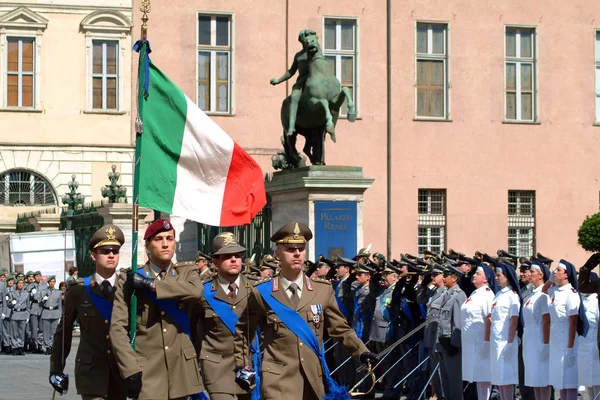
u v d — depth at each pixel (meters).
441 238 42.78
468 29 43.19
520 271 17.11
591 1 44.44
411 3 42.56
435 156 42.66
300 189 21.88
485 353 15.69
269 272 18.19
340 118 41.78
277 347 10.06
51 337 28.53
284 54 41.34
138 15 40.53
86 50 40.31
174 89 11.38
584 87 44.28
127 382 9.16
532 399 16.98
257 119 41.03
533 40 43.94
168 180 11.30
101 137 40.47
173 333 9.81
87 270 32.81
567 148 43.97
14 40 40.09
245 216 11.57
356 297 18.22
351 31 42.31
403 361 17.70
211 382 10.93
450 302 16.30
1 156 39.72
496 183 43.22
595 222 36.47
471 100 43.16
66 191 40.19
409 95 42.50
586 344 15.44
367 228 41.91
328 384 10.11
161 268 10.06
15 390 18.62
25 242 31.67
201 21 40.91
